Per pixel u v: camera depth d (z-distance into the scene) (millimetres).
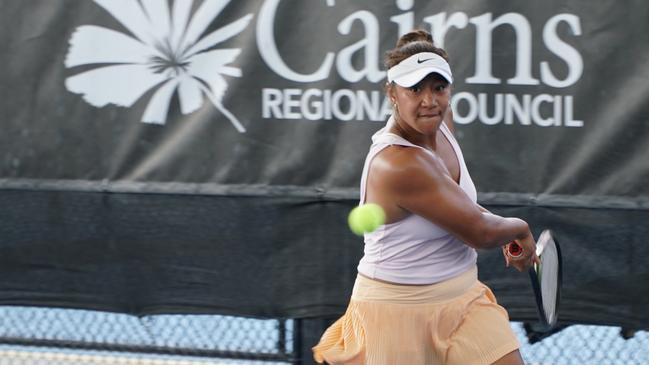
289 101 16719
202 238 17094
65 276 17516
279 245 16922
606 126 16062
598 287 16344
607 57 16000
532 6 16078
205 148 16953
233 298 17109
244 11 16703
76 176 17328
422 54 12883
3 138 17438
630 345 18047
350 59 16516
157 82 17000
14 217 17547
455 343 13617
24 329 18891
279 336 17766
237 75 16781
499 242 13164
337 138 16625
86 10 17109
